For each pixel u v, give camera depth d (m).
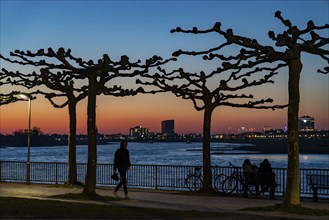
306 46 17.53
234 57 18.44
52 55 23.00
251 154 183.00
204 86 25.33
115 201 20.84
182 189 28.12
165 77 25.56
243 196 23.95
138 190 26.27
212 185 27.19
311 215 16.70
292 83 17.78
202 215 16.05
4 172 32.59
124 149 22.41
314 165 111.75
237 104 26.11
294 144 17.81
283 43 17.44
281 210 17.41
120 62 22.92
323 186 23.30
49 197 21.78
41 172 35.06
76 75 23.86
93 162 22.53
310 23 17.36
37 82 27.42
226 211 17.45
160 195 23.67
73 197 21.66
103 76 22.86
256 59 18.47
